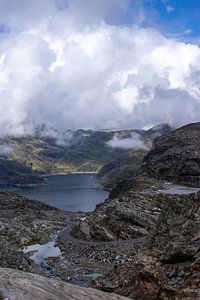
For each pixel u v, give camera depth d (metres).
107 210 119.94
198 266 39.12
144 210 110.31
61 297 14.11
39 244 120.44
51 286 14.57
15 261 81.81
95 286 53.50
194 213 48.19
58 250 108.62
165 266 43.09
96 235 110.50
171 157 187.00
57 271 85.81
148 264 45.25
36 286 13.98
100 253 95.94
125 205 115.50
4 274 14.12
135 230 104.06
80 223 124.81
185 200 52.38
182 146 191.38
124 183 185.12
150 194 118.50
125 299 16.77
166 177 179.12
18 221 162.12
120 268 56.81
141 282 43.81
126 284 48.31
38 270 84.06
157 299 39.97
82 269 85.88
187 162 173.00
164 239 48.78
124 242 100.12
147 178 185.00
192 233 45.31
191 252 41.75
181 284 38.84
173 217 51.66
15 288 13.17
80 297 15.00
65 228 149.25
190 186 156.38
